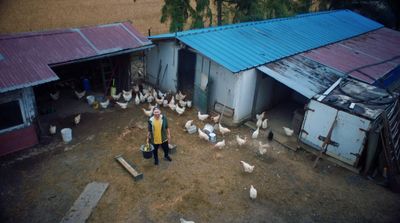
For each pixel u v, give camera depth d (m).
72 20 30.03
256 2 22.44
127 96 15.22
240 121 13.96
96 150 11.48
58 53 12.23
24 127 11.02
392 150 10.65
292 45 16.02
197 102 14.98
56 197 9.08
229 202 9.28
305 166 11.26
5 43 11.62
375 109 10.82
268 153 11.92
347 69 14.20
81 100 15.53
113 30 14.80
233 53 13.75
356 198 9.79
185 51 15.63
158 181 9.98
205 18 23.39
